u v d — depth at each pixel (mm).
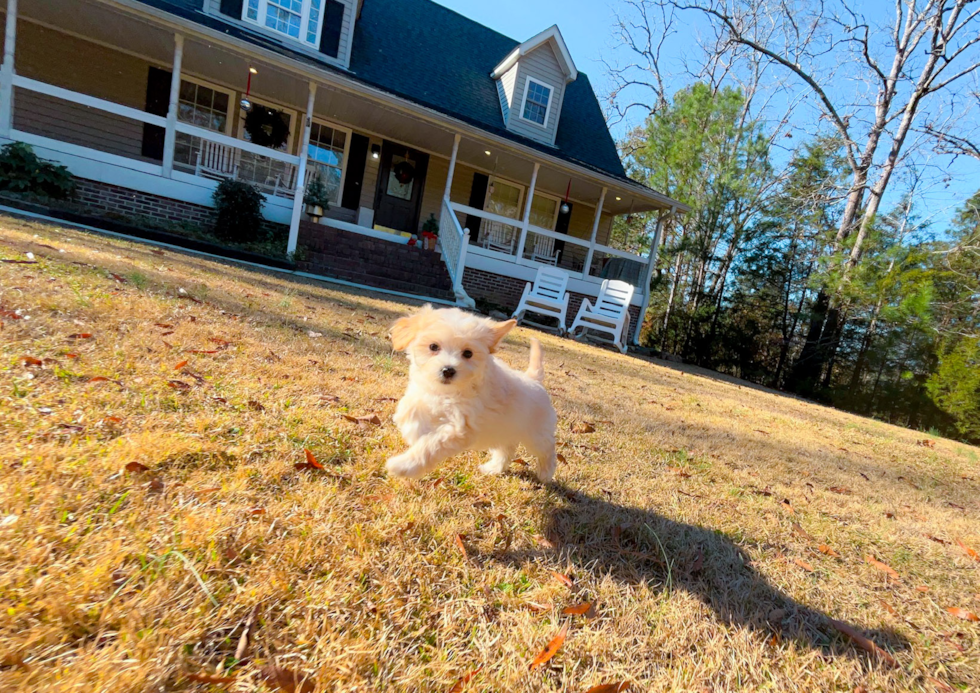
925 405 13898
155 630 1140
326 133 13391
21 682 972
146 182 9648
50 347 2643
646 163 19797
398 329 2367
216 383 2740
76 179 9211
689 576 1920
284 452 2119
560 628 1463
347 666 1158
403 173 14367
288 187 12602
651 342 22125
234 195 9828
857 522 2934
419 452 1923
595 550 1979
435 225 13906
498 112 15273
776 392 13531
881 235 14984
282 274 8945
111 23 9656
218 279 6211
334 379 3336
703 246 18766
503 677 1238
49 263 4473
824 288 15922
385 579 1486
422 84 14094
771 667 1508
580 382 5664
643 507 2490
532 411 2369
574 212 17312
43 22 10328
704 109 17547
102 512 1483
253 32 11812
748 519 2605
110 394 2293
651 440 3770
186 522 1497
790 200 18484
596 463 3021
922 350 14859
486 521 2025
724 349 19266
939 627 1908
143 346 3016
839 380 18391
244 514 1623
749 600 1840
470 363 2055
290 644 1200
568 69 15141
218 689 1050
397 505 1929
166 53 10852
